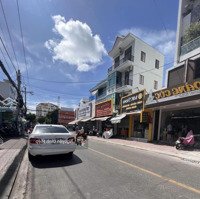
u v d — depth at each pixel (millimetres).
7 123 30531
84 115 56844
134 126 29781
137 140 27250
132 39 38438
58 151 11523
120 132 34219
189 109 20469
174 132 21953
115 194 6359
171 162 11695
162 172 9055
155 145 20859
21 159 12117
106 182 7562
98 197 6152
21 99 32062
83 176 8406
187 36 23047
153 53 40625
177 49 23906
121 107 32312
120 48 41906
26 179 8172
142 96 25750
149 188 6875
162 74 41781
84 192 6594
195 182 7598
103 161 11414
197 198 5996
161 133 23859
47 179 8133
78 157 12625
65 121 80375
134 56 37875
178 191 6586
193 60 21078
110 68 45438
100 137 35688
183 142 17078
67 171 9258
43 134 11484
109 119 36906
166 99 21031
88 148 17109
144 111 25203
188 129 20281
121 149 17406
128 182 7535
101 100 46438
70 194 6465
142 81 38750
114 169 9547
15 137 27359
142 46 39000
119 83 40688
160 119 24078
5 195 6328
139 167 9953
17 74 31375
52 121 90375
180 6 24484
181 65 22672
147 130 25969
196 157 13375
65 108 82500
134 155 13867
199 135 18344
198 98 17078
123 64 38281
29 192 6750
